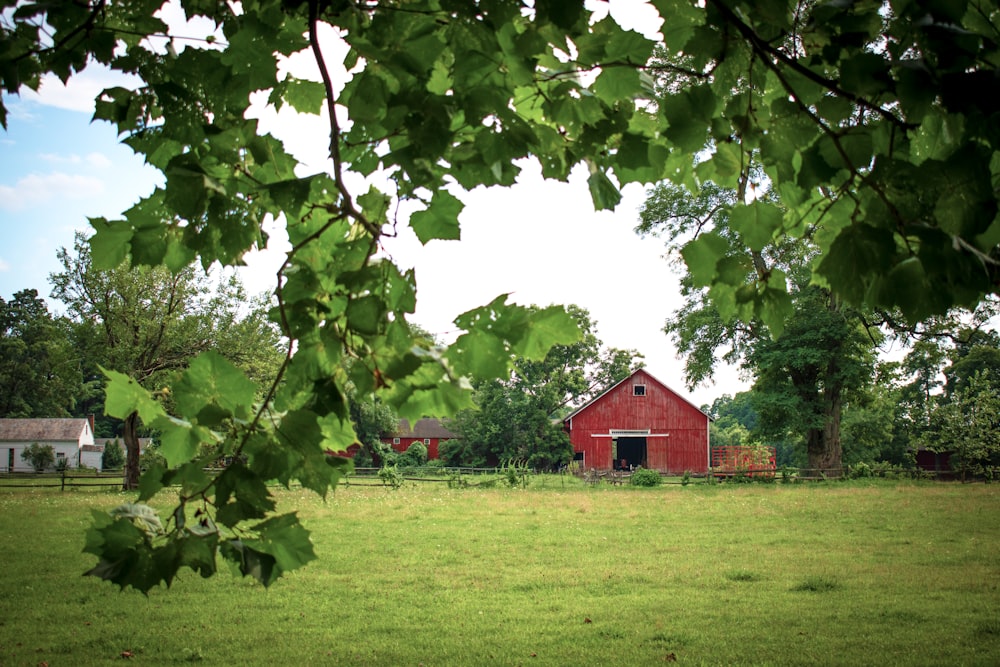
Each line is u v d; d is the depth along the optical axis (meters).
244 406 1.73
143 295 33.56
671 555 13.74
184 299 34.09
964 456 38.72
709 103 1.93
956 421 39.28
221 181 1.99
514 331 1.78
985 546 14.56
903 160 1.60
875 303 1.60
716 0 1.75
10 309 91.06
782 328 2.26
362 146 2.10
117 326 33.88
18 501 25.78
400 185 2.07
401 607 9.78
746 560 13.16
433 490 33.06
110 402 1.70
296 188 1.78
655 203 31.56
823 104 1.72
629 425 49.19
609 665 7.27
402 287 1.84
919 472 39.44
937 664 7.14
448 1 1.66
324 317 1.93
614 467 53.19
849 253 1.58
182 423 1.75
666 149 2.20
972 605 9.57
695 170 2.33
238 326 34.38
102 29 2.00
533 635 8.40
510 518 20.14
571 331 1.81
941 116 1.71
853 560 13.09
